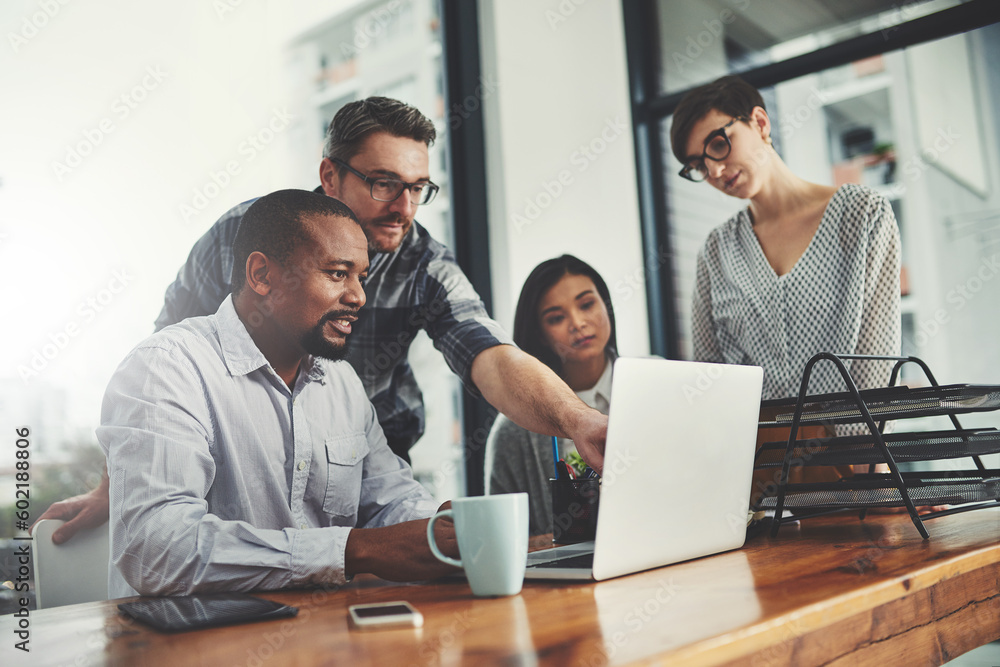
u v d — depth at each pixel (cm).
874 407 120
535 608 76
